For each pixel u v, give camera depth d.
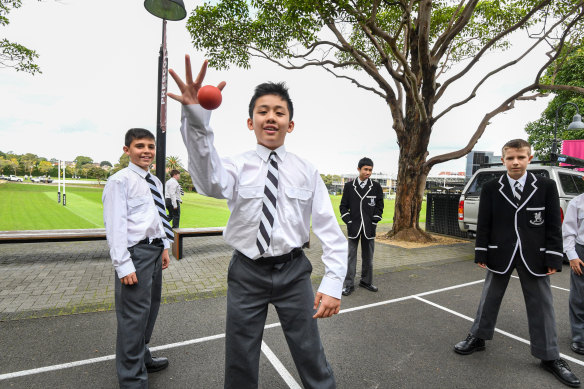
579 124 12.09
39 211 14.59
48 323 3.25
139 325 2.06
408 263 6.24
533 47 7.70
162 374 2.44
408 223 8.73
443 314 3.74
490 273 2.77
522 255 2.54
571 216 2.98
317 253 6.94
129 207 2.18
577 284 2.93
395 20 9.17
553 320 2.54
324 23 6.81
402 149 8.80
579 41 8.70
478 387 2.35
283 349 2.87
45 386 2.25
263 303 1.60
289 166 1.58
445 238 9.25
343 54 11.05
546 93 8.38
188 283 4.64
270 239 1.51
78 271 5.06
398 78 7.76
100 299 3.89
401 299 4.24
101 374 2.42
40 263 5.54
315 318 1.65
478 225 2.80
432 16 9.55
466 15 7.15
